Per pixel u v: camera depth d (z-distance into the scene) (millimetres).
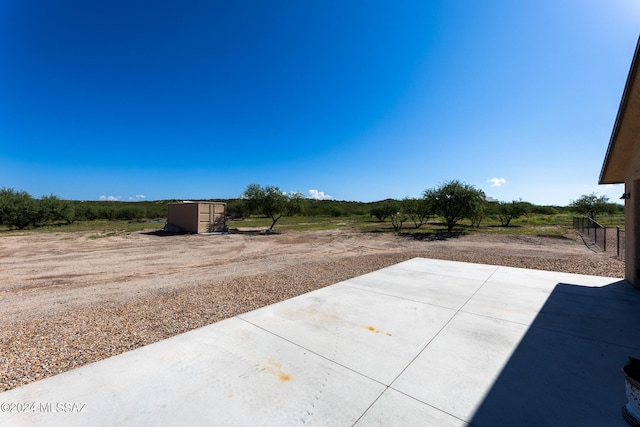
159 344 3352
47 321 4711
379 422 2080
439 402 2287
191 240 17719
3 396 2436
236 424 2076
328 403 2293
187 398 2377
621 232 20828
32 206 26969
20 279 8008
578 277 6395
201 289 6645
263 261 10688
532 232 21016
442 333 3539
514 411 2170
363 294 5176
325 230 24297
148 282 7531
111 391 2480
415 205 25266
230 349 3201
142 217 42188
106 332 4242
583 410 2172
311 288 6586
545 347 3164
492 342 3299
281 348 3207
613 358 2930
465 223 33531
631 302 4656
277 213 23875
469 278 6340
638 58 4367
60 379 2680
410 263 8195
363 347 3209
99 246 15102
